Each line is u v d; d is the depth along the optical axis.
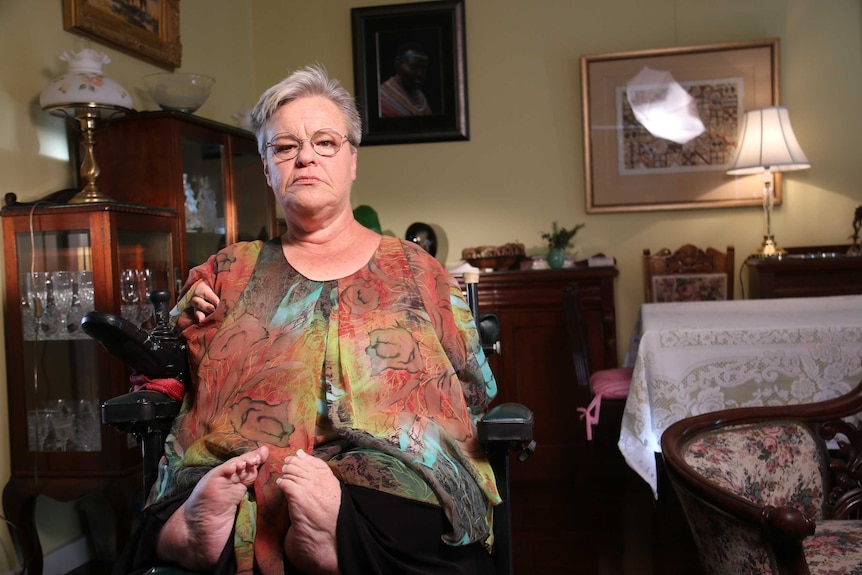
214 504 1.31
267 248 1.70
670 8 4.24
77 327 2.57
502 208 4.40
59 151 2.93
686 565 2.69
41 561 2.63
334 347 1.51
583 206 4.34
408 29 4.43
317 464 1.31
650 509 3.36
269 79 4.62
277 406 1.47
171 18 3.66
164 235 2.88
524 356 4.04
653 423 2.62
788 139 3.87
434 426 1.47
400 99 4.45
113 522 2.95
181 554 1.35
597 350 3.98
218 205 3.27
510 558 1.55
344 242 1.68
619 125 4.27
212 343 1.56
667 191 4.25
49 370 2.60
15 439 2.62
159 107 3.58
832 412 1.81
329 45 4.55
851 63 4.09
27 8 2.79
